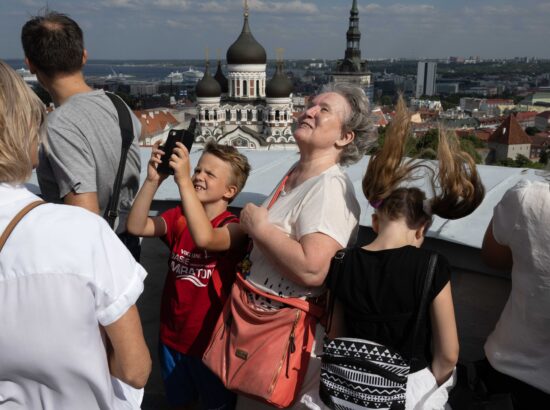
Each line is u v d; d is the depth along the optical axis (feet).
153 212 14.53
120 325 6.06
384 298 7.52
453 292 10.98
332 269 8.00
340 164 9.35
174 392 10.80
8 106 5.65
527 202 7.38
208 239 9.39
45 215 5.80
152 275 14.65
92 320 5.84
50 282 5.52
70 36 9.78
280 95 247.50
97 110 9.96
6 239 5.63
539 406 7.79
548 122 440.04
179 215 10.59
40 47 9.66
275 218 8.79
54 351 5.59
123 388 7.09
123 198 11.21
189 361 10.40
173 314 10.37
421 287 7.43
